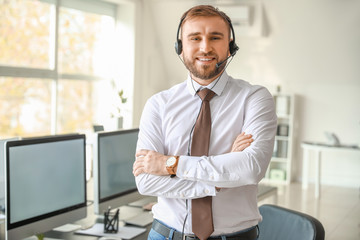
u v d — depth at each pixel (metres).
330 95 7.72
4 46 5.91
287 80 7.95
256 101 1.54
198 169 1.43
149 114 1.63
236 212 1.47
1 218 2.62
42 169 2.16
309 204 6.28
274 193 3.99
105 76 7.78
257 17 7.52
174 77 8.75
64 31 6.85
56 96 6.68
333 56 7.47
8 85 5.98
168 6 7.90
